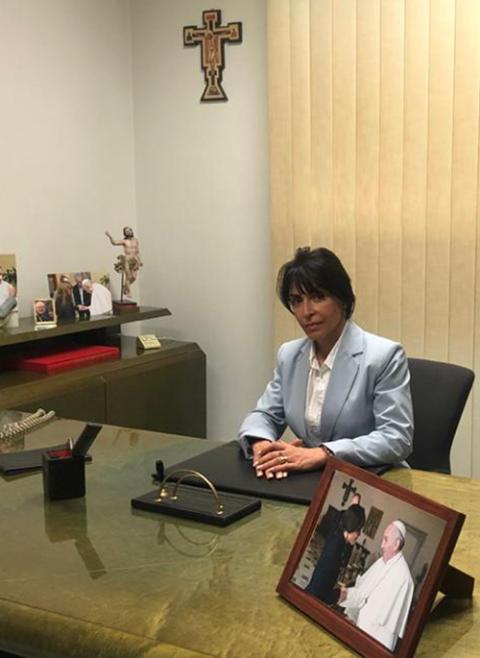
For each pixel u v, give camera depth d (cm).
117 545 137
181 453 194
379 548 107
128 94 393
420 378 231
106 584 122
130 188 399
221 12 368
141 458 190
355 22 327
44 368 303
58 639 111
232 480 170
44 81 345
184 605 115
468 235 317
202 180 384
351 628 104
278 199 355
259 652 102
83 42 364
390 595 102
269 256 372
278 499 160
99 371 312
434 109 316
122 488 167
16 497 163
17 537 142
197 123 382
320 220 346
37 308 320
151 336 364
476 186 313
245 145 371
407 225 328
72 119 361
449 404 225
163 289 402
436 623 110
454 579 114
